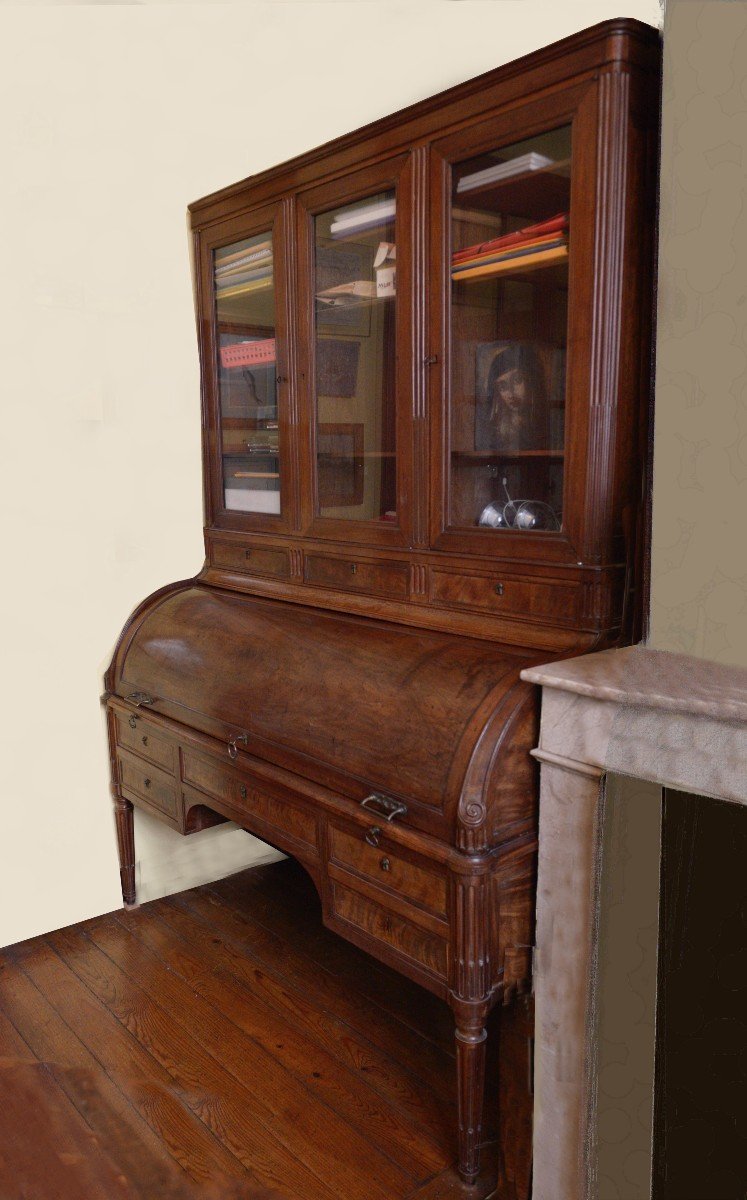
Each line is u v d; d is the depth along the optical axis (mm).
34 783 2594
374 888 1743
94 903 2750
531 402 1684
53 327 2465
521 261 1659
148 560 2730
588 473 1583
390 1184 1716
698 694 1246
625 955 1434
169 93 2594
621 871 1421
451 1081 2014
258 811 2078
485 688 1608
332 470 2189
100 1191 1714
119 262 2557
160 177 2604
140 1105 1938
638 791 1387
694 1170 1374
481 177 1705
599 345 1541
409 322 1889
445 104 1743
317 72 2488
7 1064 2070
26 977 2430
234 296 2500
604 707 1398
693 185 1266
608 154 1483
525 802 1584
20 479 2465
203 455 2736
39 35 2350
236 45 2697
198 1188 1715
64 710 2623
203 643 2352
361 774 1734
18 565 2490
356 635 1988
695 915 1331
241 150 2770
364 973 2449
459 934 1546
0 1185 1731
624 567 1620
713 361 1277
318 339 2176
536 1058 1582
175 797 2414
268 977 2424
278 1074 2035
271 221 2271
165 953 2545
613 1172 1487
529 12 1958
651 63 1491
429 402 1875
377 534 2055
